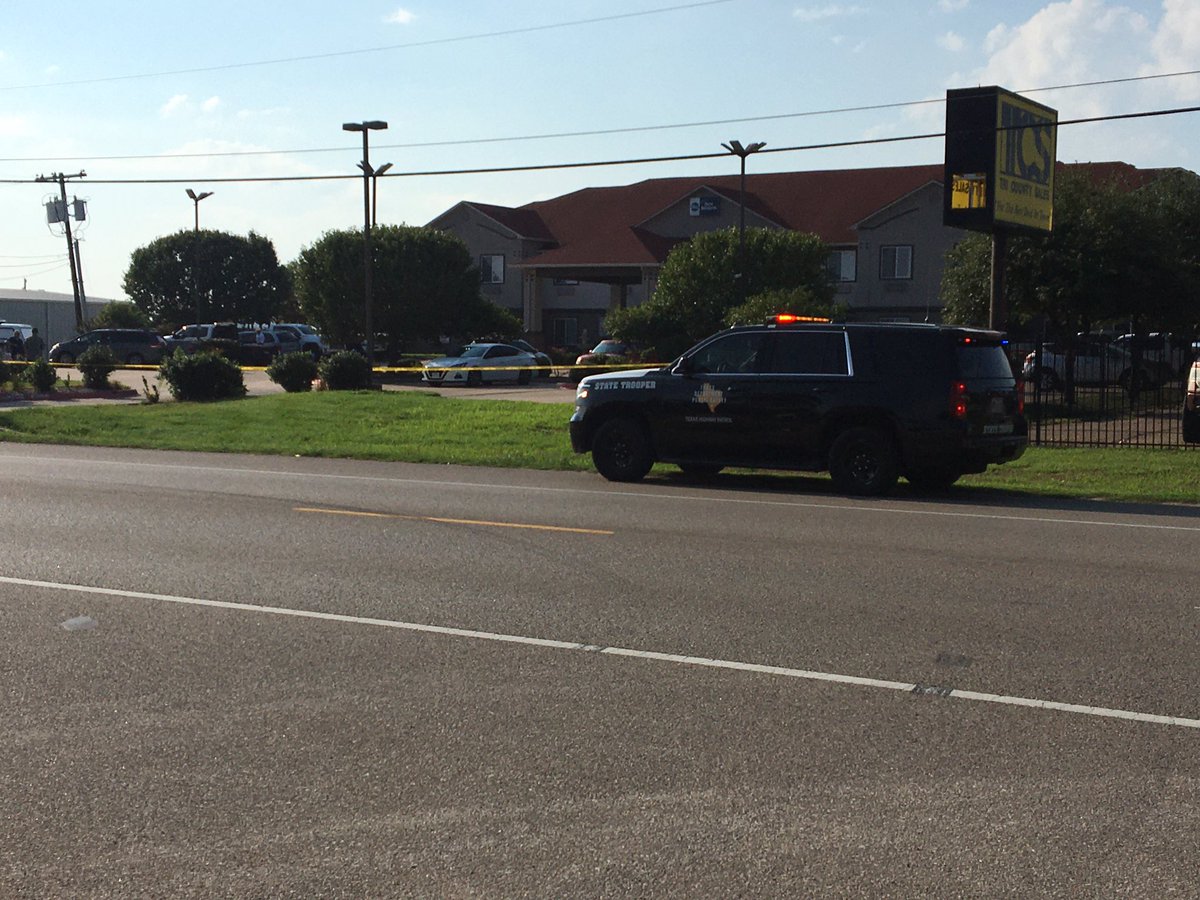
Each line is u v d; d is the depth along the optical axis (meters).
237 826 4.97
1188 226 36.00
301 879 4.51
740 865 4.59
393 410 26.72
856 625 8.21
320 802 5.21
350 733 6.06
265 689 6.79
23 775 5.52
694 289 46.84
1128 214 30.41
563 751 5.80
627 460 16.67
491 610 8.66
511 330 58.88
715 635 7.94
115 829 4.95
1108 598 9.06
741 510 13.70
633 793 5.29
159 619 8.41
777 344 15.85
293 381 34.38
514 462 19.14
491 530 12.12
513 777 5.48
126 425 25.16
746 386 15.85
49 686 6.86
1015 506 14.37
